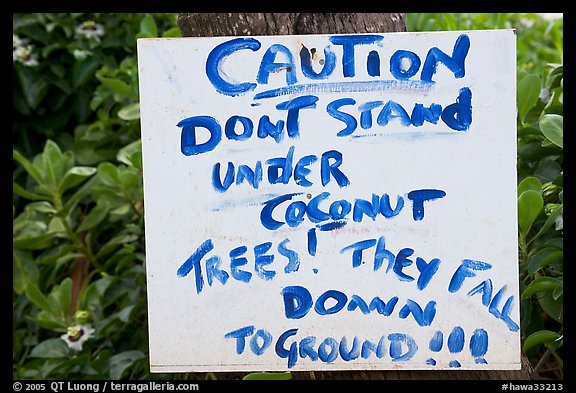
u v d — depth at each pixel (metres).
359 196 1.09
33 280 1.96
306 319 1.09
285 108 1.09
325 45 1.08
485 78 1.08
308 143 1.09
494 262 1.08
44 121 2.28
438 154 1.08
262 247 1.10
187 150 1.10
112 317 1.64
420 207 1.08
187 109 1.09
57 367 1.59
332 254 1.09
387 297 1.09
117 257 1.85
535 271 1.27
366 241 1.09
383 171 1.09
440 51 1.08
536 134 1.44
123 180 1.79
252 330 1.10
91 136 2.09
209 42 1.09
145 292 1.71
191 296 1.10
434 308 1.08
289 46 1.08
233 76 1.09
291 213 1.09
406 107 1.08
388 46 1.08
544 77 1.70
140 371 1.66
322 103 1.09
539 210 1.27
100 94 2.08
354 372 1.22
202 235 1.10
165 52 1.09
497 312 1.08
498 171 1.08
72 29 2.25
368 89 1.08
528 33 2.42
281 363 1.10
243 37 1.09
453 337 1.08
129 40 2.27
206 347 1.10
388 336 1.09
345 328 1.09
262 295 1.10
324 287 1.09
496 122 1.08
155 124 1.09
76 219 2.09
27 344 1.93
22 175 2.24
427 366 1.08
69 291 1.75
